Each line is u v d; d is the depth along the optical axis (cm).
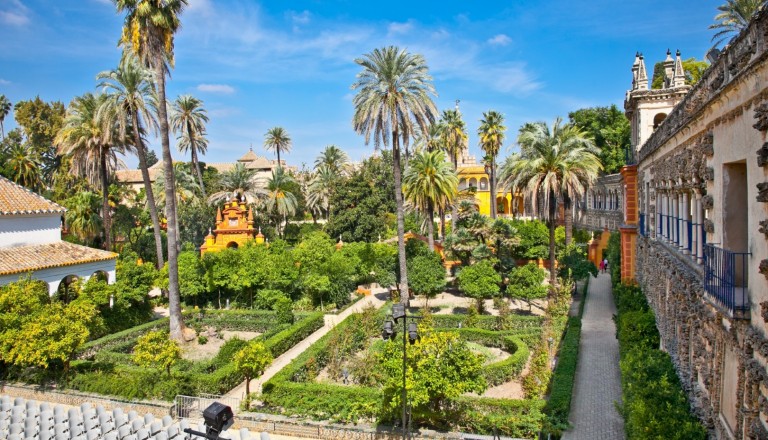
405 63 2847
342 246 4366
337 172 7188
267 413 1647
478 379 1450
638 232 2650
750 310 765
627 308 2230
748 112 763
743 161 848
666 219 1630
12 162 5203
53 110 6216
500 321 2592
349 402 1592
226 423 977
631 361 1441
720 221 923
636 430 1074
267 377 2083
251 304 3341
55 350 1777
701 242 1148
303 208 7256
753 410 744
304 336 2648
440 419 1516
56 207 2905
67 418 1521
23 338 1789
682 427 992
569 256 3503
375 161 6906
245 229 4959
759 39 698
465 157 8081
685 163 1230
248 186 5850
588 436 1449
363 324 2503
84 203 4156
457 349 1455
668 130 1530
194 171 6906
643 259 2347
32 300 1975
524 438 1420
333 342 2152
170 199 2606
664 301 1590
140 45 2598
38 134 6097
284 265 3250
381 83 2839
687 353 1216
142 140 3603
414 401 1383
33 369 1972
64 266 2631
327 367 2156
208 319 2966
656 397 1135
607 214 4588
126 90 3103
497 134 5312
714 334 968
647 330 1766
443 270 3048
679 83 2706
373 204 5497
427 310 2845
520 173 3067
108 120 3117
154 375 1848
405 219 6225
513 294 2764
